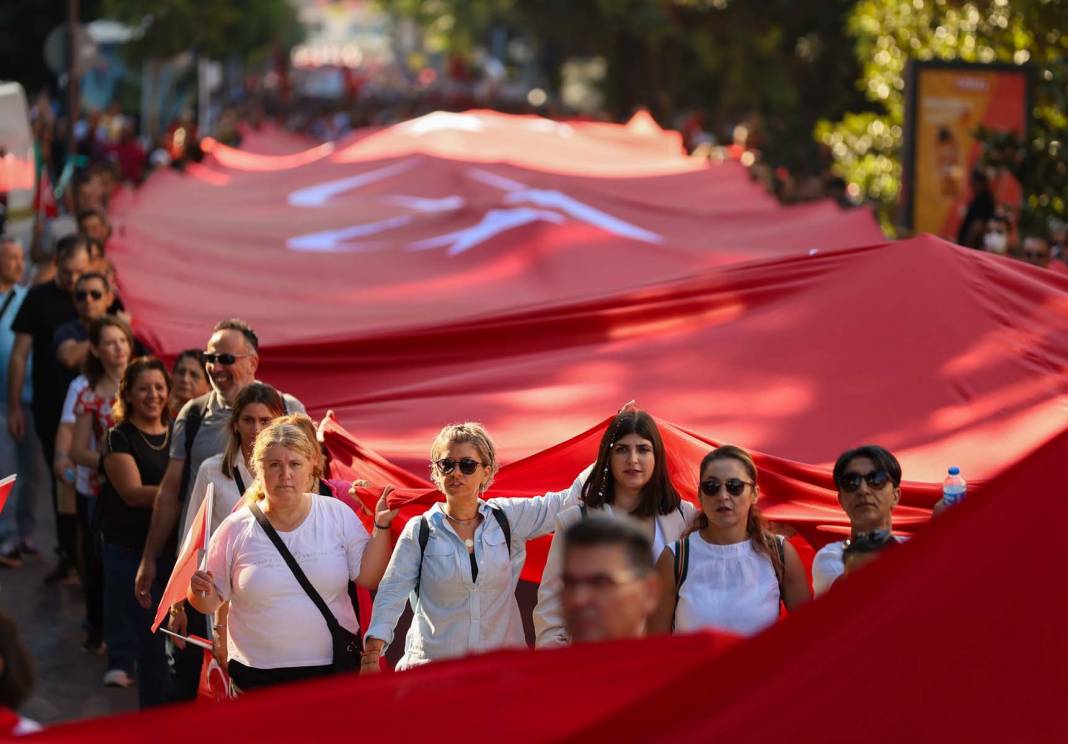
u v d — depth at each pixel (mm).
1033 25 44469
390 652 19688
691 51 130625
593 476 16984
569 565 9883
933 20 50625
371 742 8977
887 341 22031
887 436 20219
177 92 112375
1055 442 10188
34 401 28750
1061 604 9648
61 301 28969
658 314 24562
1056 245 34312
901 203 39094
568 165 53969
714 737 8852
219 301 32781
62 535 28828
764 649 9211
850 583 9586
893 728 9086
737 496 15930
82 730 8953
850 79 100688
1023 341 21500
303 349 25109
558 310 24891
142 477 21703
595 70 191750
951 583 9656
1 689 10711
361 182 48312
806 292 23844
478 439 16859
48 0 114938
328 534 17531
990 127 38688
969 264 22891
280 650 17250
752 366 22281
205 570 17453
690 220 42906
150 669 21094
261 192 49812
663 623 16188
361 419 22859
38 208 49344
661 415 21344
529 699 9133
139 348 28359
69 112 64312
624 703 9117
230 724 8992
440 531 16922
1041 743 9227
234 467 19359
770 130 74188
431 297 33844
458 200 43562
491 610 16953
